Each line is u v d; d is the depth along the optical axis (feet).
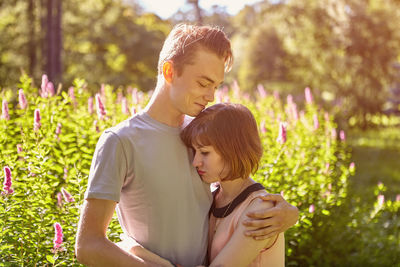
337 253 14.78
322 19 75.97
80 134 11.96
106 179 5.26
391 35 73.10
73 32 99.14
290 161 13.60
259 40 131.75
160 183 5.52
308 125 16.67
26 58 81.46
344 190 15.53
